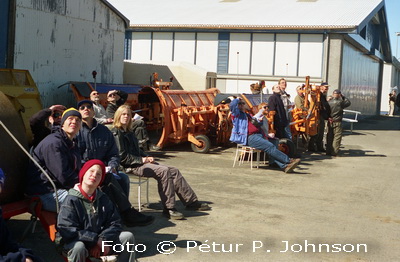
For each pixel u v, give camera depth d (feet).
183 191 25.81
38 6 47.37
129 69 72.49
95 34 56.90
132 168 24.81
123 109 24.29
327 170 40.37
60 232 16.53
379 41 113.09
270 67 77.87
